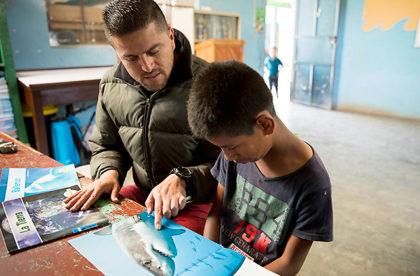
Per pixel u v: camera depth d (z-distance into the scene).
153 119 1.07
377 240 1.81
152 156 1.11
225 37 3.96
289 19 10.80
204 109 0.59
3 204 0.79
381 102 5.00
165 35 0.93
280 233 0.77
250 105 0.59
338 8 5.11
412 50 4.53
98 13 3.11
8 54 2.31
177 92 1.05
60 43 2.97
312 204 0.71
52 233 0.67
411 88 4.64
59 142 2.75
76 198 0.82
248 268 0.58
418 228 1.92
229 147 0.63
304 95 5.92
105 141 1.23
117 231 0.69
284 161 0.73
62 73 2.81
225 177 0.91
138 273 0.56
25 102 2.59
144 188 1.23
